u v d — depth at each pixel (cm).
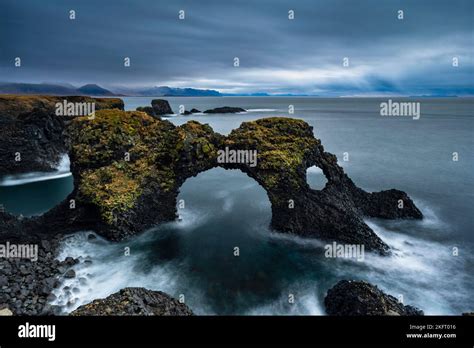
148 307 2109
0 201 5050
